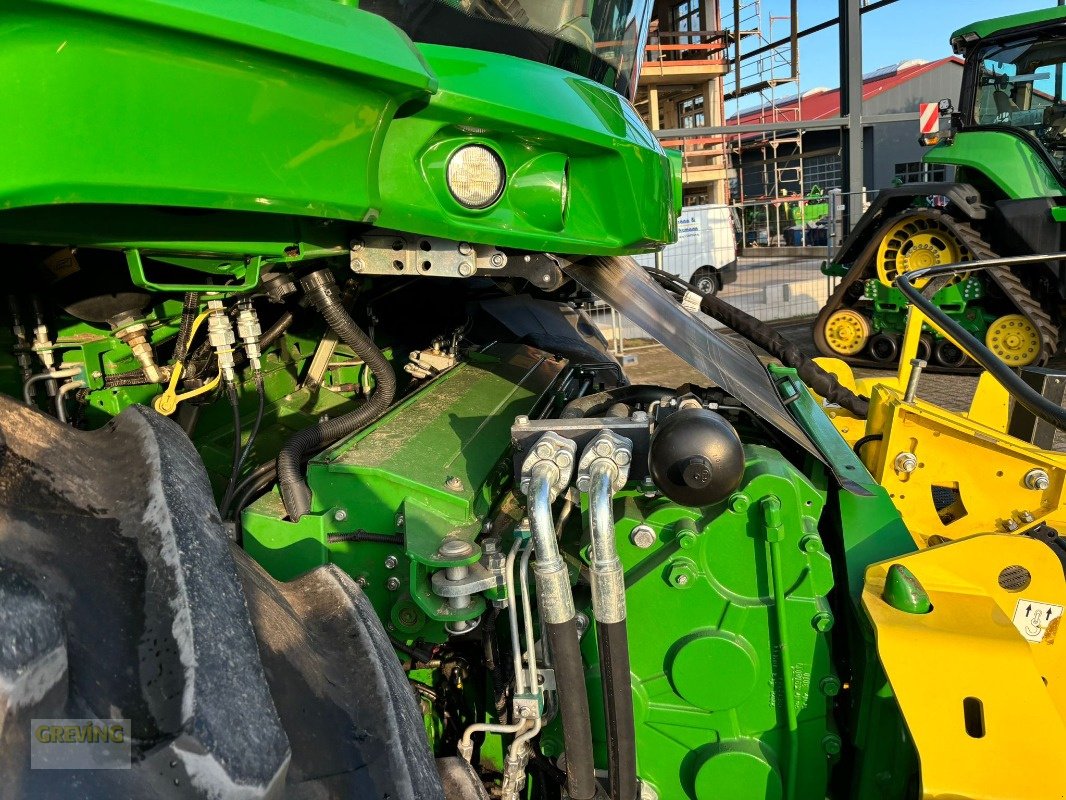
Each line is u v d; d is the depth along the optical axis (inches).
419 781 35.3
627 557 63.0
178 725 25.7
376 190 42.4
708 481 53.5
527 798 71.6
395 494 63.1
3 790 22.2
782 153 888.9
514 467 64.5
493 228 50.3
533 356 104.6
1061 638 64.0
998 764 47.7
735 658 60.9
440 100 45.5
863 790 61.7
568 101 53.7
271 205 37.4
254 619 36.4
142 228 42.5
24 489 30.9
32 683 23.4
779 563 60.1
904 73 909.2
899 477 92.8
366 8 54.9
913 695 51.4
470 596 58.9
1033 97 290.0
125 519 32.1
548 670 62.3
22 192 30.1
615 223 57.1
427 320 110.3
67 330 64.4
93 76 30.5
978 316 284.0
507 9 63.9
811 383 109.0
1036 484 86.7
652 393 81.4
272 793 26.7
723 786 62.9
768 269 546.6
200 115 33.7
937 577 63.2
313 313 90.4
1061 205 269.0
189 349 66.6
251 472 75.3
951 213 287.0
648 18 98.3
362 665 40.1
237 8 33.0
